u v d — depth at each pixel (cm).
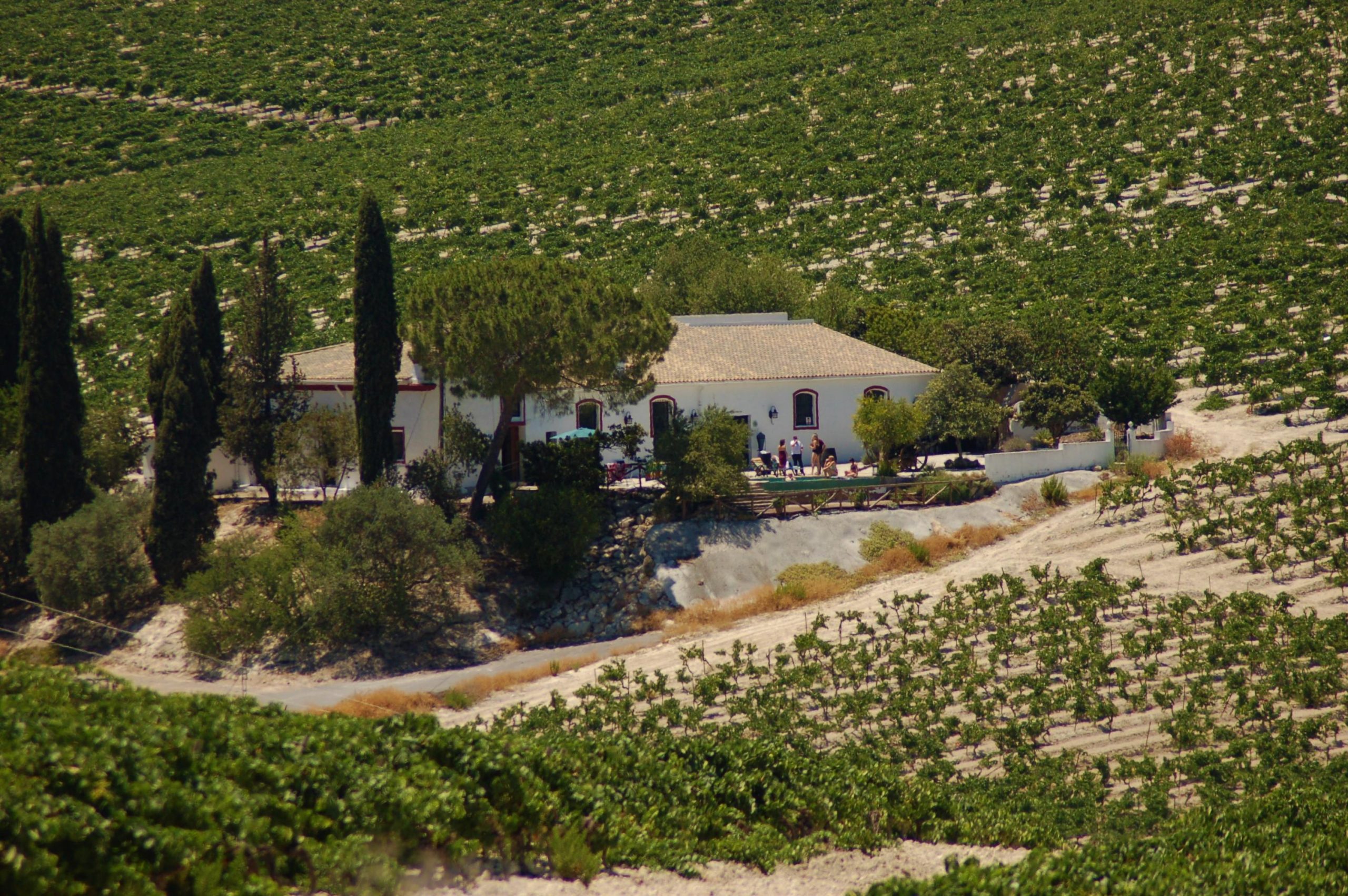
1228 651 9269
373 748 5725
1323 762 8019
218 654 10862
